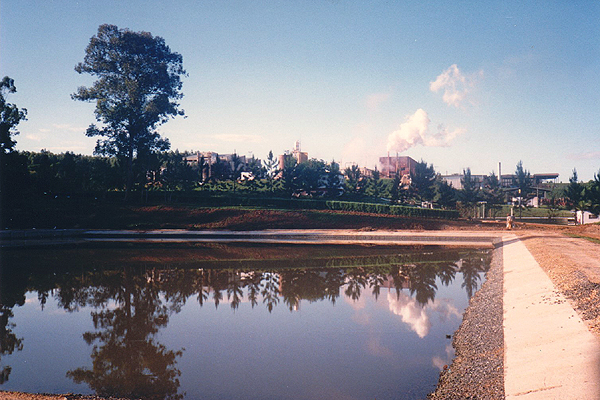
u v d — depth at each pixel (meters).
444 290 23.94
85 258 35.03
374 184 86.88
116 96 64.81
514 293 19.58
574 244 35.78
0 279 26.66
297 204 69.81
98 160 77.44
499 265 30.02
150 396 10.84
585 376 9.07
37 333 16.33
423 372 12.00
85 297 22.12
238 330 16.50
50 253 37.59
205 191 75.50
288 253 39.59
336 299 21.73
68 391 11.23
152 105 64.62
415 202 89.81
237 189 82.06
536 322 14.04
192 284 25.45
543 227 60.16
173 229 56.16
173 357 13.62
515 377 10.19
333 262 34.56
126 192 66.06
